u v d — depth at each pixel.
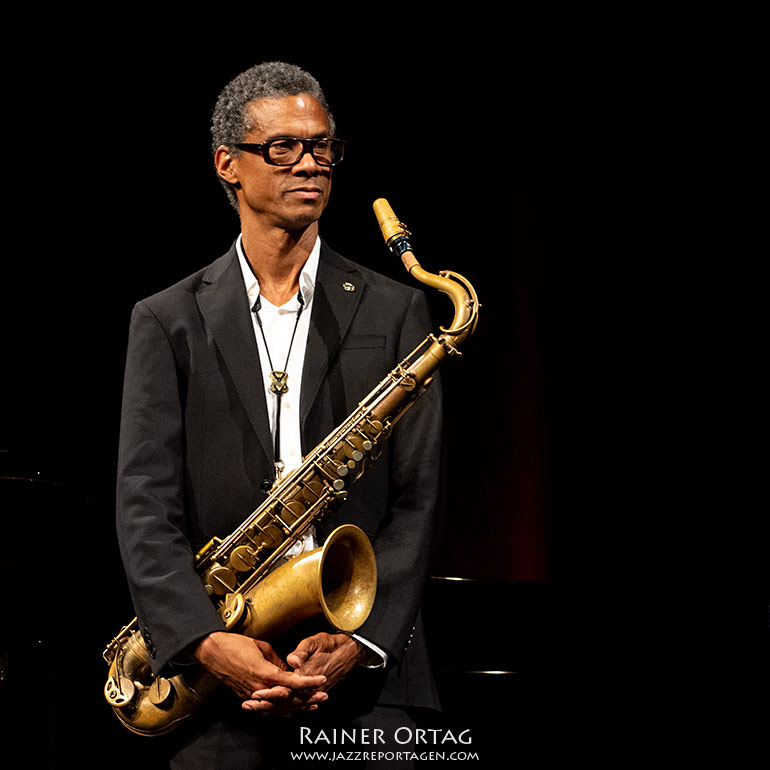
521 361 18.80
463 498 19.12
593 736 12.20
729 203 17.98
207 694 7.83
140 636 8.12
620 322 18.58
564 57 18.17
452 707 12.35
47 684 11.75
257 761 7.84
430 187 18.23
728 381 18.20
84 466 17.12
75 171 17.25
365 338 8.19
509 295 18.61
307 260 8.38
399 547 7.82
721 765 11.91
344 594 7.59
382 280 8.58
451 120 18.19
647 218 18.33
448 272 8.46
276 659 7.35
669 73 17.97
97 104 17.23
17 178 17.12
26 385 17.16
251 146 8.02
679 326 18.38
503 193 18.34
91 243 17.30
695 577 16.92
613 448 18.73
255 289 8.34
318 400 8.04
